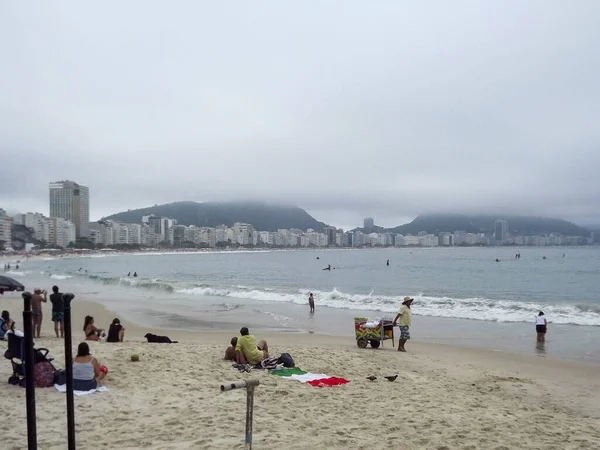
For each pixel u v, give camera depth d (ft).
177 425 22.61
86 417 23.56
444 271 278.46
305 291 146.51
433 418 25.07
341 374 36.47
